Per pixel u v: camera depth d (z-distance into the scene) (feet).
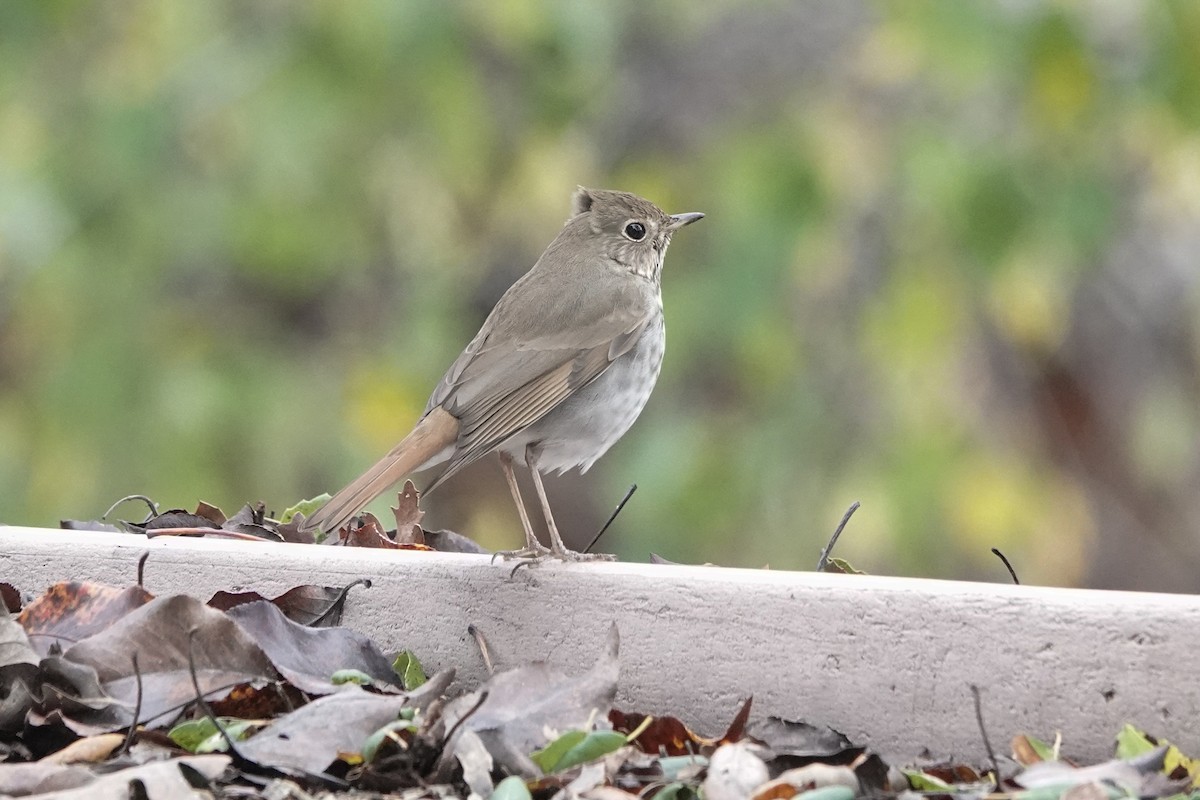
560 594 21.42
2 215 42.73
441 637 21.94
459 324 48.78
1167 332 52.60
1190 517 52.70
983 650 19.56
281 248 44.42
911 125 44.37
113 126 43.68
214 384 44.37
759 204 43.42
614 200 29.50
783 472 45.34
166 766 17.24
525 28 43.80
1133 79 41.57
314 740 18.47
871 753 18.65
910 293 43.88
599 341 27.84
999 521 44.19
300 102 43.34
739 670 20.56
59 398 43.73
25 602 23.02
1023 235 41.57
